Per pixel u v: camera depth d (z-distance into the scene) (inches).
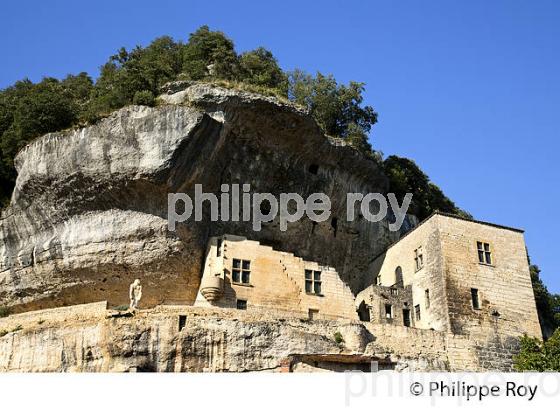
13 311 1784.0
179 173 1692.9
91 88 2417.6
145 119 1711.4
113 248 1701.5
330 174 2098.9
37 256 1752.0
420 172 2723.9
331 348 1569.9
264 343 1505.9
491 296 1835.6
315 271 1802.4
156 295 1737.2
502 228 1948.8
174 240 1708.9
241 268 1716.3
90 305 1498.5
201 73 2176.4
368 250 2204.7
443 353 1706.4
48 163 1728.6
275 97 1894.7
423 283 1895.9
